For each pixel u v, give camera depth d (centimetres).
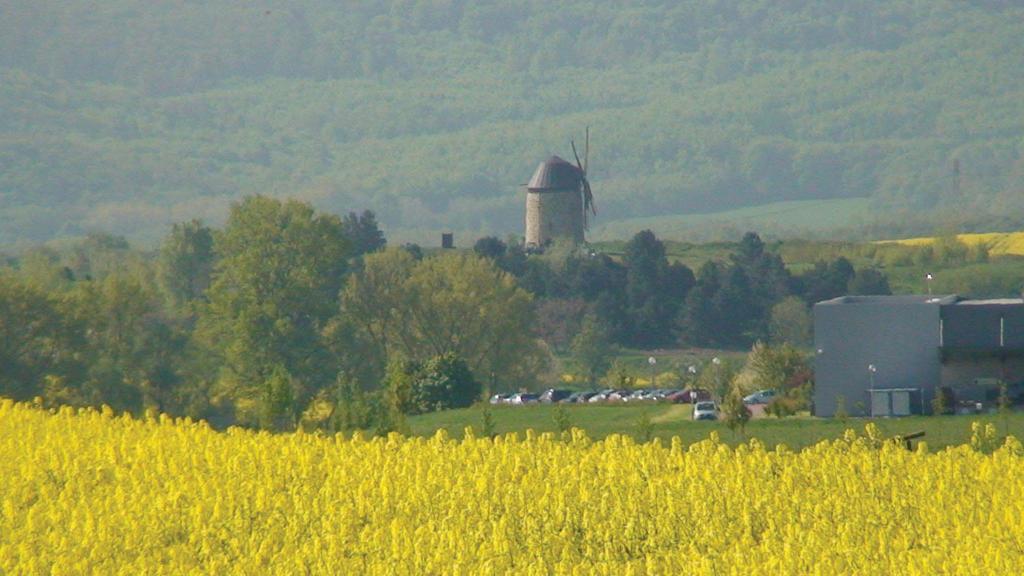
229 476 12900
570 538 11156
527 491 12431
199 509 11100
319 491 12419
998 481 13162
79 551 10381
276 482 12731
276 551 10488
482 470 13150
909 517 11925
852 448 14350
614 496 12125
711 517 11781
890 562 10175
